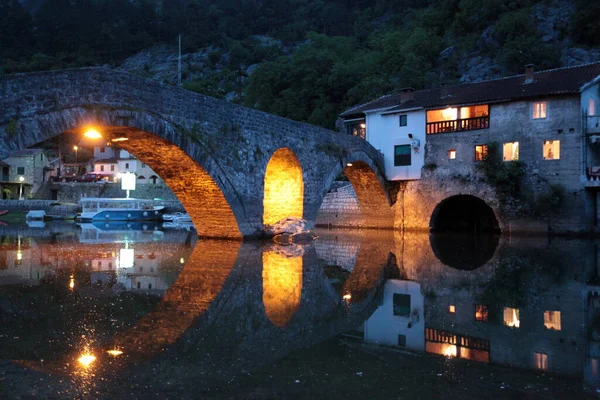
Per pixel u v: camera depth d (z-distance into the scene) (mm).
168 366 5320
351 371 5262
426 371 5301
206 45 142750
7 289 9711
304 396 4539
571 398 4582
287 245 20781
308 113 58344
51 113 12781
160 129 16219
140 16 160625
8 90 11883
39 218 50188
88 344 6070
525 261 15898
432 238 26922
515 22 55250
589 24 52406
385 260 15938
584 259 16500
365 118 36750
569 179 27938
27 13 143875
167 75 127562
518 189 29359
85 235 26219
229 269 12938
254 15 147250
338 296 9594
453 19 69688
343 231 33406
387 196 34969
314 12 136750
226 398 4465
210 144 18844
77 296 9086
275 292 9797
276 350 5977
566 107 28234
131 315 7621
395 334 6836
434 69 61844
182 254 16500
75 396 4473
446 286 10898
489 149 30266
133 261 14453
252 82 66500
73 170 79625
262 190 22453
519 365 5523
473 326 7312
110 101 14445
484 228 34344
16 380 4840
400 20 91500
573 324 7473
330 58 61469
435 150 33031
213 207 21000
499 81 33938
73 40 144125
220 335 6566
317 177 26391
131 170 74688
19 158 65062
